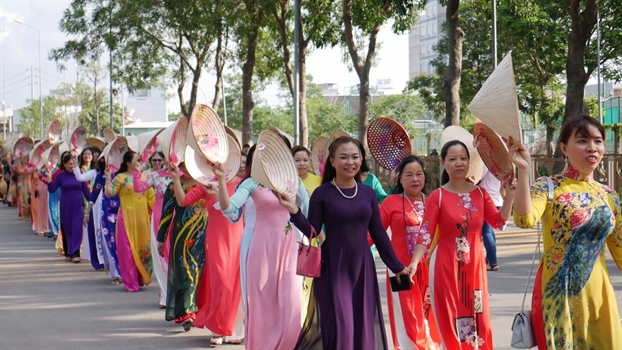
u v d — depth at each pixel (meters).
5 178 30.34
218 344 7.68
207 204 7.73
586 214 5.05
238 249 7.68
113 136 19.03
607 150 37.25
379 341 5.74
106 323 8.75
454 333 6.13
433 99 41.09
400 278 5.94
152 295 10.54
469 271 6.14
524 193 4.94
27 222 21.92
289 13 27.88
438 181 22.66
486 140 5.88
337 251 5.69
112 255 11.41
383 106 66.38
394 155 8.21
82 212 13.93
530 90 34.34
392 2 19.08
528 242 14.74
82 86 75.44
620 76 31.84
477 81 38.22
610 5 22.09
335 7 25.84
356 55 23.00
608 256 12.38
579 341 5.12
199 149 6.24
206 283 8.27
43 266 13.34
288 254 6.82
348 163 5.69
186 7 27.52
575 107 17.89
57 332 8.31
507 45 34.12
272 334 6.75
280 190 5.71
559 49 29.92
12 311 9.46
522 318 5.27
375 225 5.86
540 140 38.84
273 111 72.56
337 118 68.38
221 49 33.09
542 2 29.72
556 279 5.12
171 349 7.52
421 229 6.17
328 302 5.65
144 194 10.98
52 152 17.09
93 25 33.00
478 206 6.16
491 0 23.58
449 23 18.55
